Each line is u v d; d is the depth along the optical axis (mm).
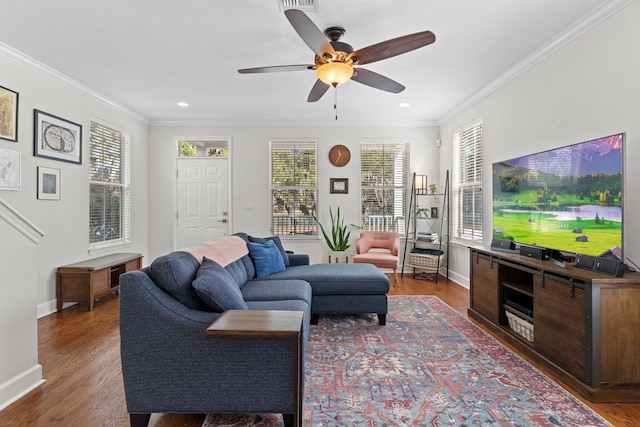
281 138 5406
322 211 5438
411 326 3025
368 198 5488
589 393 1836
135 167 5004
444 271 5223
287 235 5445
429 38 2043
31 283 1976
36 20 2492
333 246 5227
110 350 2512
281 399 1578
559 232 2486
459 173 4766
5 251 1820
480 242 4125
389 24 2525
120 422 1658
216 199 5414
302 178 5473
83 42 2826
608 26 2295
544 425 1628
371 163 5480
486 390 1949
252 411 1585
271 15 2418
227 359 1575
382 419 1676
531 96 3117
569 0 2230
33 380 1970
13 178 3014
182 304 1702
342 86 3822
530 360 2338
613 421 1663
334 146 5426
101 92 4039
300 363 1571
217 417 1714
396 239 4836
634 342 1848
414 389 1960
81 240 3900
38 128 3260
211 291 1664
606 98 2316
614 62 2250
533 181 2785
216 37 2738
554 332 2160
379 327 3012
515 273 2850
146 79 3633
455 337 2760
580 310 1933
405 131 5410
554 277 2154
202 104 4523
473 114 4262
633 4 2115
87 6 2316
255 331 1307
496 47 2893
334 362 2309
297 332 1303
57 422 1651
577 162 2324
